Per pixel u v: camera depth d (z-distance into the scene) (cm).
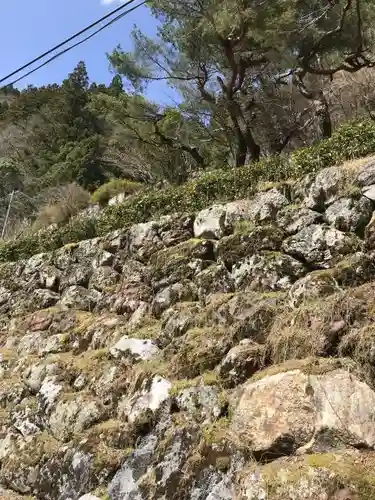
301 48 905
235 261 522
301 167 552
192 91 1193
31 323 713
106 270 698
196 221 614
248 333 394
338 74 1312
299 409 296
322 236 462
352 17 905
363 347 311
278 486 259
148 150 1369
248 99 1121
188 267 564
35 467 437
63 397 485
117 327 568
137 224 704
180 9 948
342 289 390
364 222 443
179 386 385
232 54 927
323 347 331
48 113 3347
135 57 1102
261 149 1204
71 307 704
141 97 1217
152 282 594
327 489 245
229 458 306
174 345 450
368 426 273
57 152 3048
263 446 295
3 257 976
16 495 434
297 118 1173
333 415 281
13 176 2817
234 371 364
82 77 4081
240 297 445
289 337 352
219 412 341
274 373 324
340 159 516
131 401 417
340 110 1284
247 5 858
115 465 373
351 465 254
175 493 315
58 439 450
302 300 398
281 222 515
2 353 682
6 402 561
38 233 1009
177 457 332
